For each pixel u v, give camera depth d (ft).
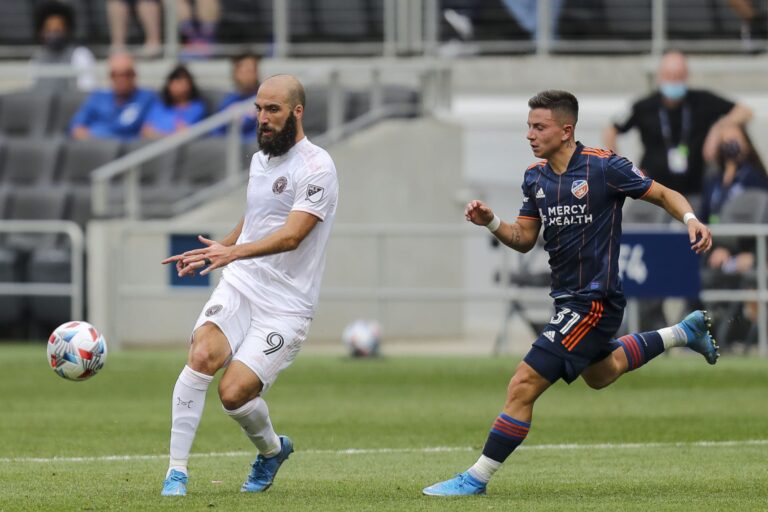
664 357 187.83
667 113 208.44
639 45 250.16
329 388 162.09
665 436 123.13
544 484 93.86
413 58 246.68
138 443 118.21
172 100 227.20
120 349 195.21
